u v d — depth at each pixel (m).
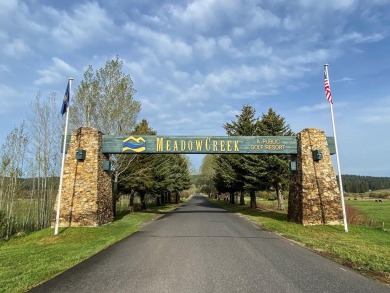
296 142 19.39
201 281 6.87
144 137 19.30
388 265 8.34
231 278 7.10
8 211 24.39
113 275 7.47
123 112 26.20
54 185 30.41
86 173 17.88
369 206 46.59
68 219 17.44
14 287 6.61
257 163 29.75
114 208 25.94
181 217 25.06
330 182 18.48
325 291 6.19
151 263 8.71
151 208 40.41
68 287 6.55
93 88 25.70
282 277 7.20
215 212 31.83
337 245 11.62
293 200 19.86
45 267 8.40
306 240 12.77
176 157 43.12
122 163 27.31
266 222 19.89
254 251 10.45
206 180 90.00
